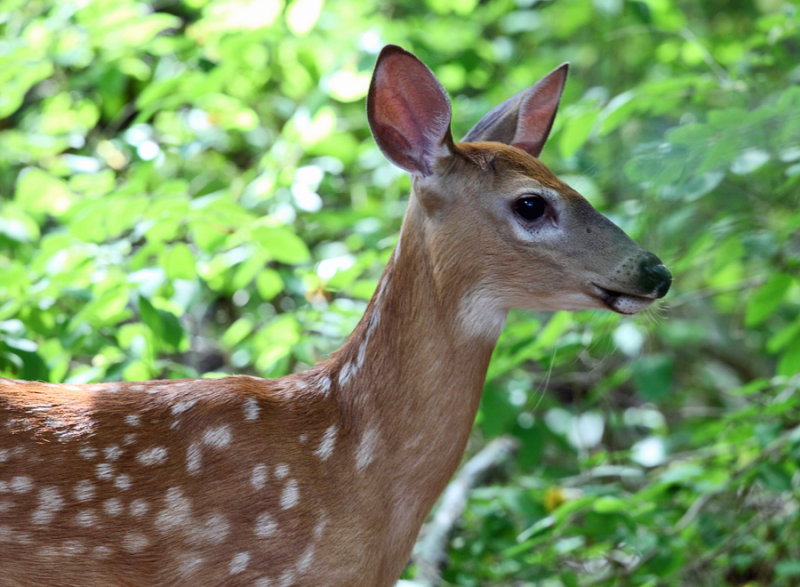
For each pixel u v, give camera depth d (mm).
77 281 8336
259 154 12492
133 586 5266
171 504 5277
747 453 9562
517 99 6418
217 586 5293
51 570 5188
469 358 5754
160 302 8148
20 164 11516
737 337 13867
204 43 11070
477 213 5664
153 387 5590
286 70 11781
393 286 5781
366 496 5559
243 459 5371
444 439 5734
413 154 5707
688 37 11039
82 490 5215
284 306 11070
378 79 5688
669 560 8414
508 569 9047
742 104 9633
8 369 7477
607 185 10344
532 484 9953
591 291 5656
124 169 11883
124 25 10445
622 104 9273
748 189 10367
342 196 12719
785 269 9250
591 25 15531
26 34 10602
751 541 9352
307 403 5656
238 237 8641
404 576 8844
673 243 9648
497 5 14617
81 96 12180
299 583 5371
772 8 16234
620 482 11375
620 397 13703
